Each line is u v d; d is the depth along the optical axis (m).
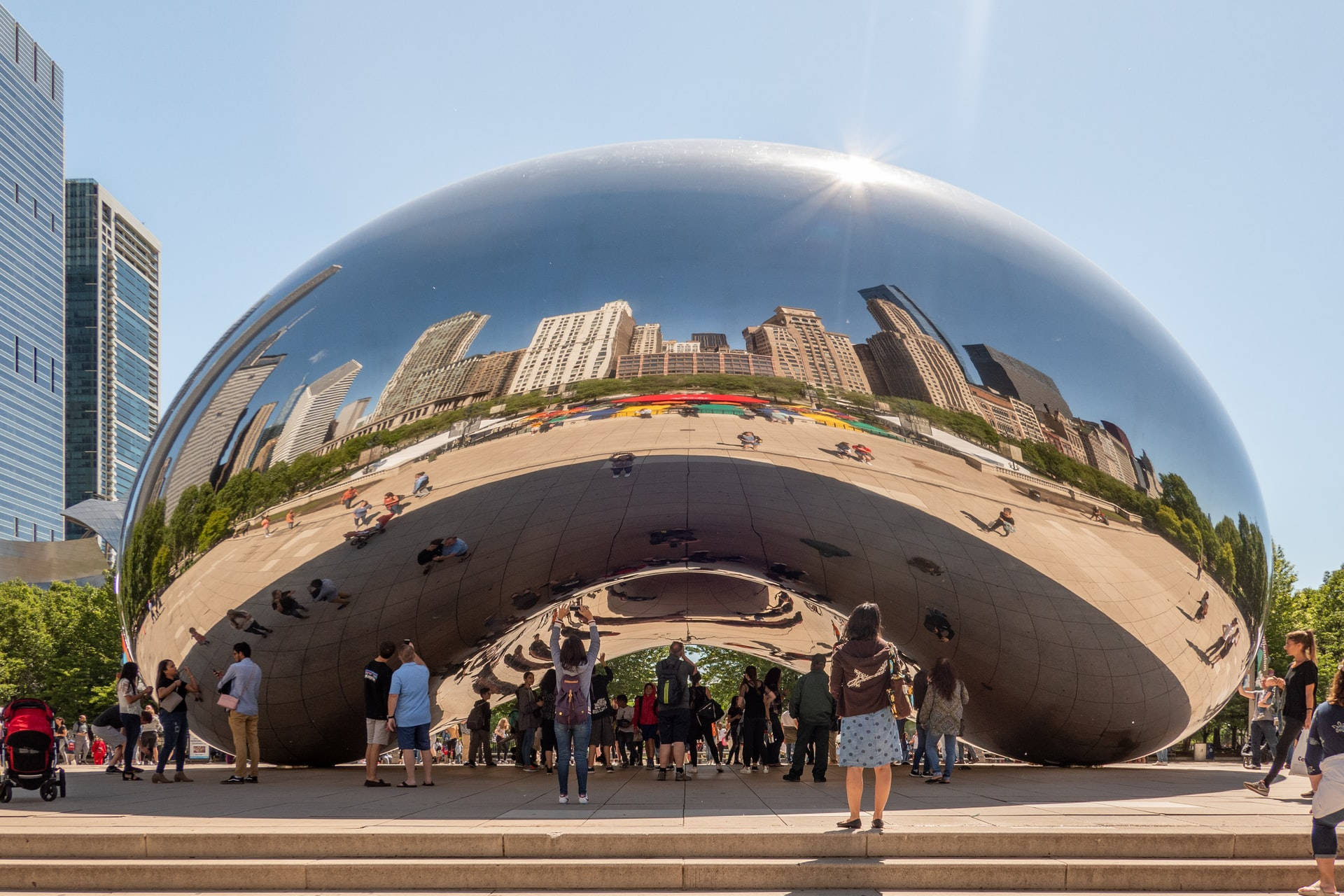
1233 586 11.41
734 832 6.35
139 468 12.97
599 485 10.21
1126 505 10.55
